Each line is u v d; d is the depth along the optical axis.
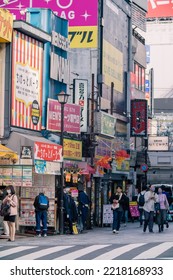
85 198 34.25
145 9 60.69
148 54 72.69
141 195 40.75
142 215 40.97
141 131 53.69
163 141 71.62
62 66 37.06
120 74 52.25
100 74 46.53
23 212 31.30
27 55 32.66
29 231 31.22
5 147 29.67
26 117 32.47
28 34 32.66
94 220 40.62
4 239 27.94
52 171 31.75
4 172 30.47
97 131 41.31
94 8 46.00
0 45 31.08
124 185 50.47
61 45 36.88
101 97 46.56
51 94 35.88
